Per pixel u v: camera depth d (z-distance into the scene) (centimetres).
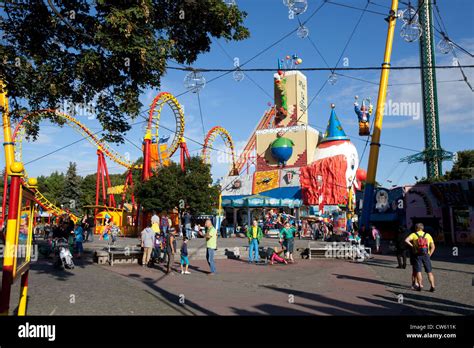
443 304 962
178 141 5147
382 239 3759
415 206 3462
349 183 5669
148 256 1702
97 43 955
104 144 5469
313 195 5556
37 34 954
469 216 3155
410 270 1653
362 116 5519
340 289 1173
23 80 970
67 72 998
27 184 745
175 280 1332
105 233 3919
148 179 4419
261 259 2014
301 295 1065
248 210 4638
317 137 6462
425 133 7381
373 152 2797
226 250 2214
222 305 918
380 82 2798
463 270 1623
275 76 6625
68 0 938
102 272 1485
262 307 900
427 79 7425
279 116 6575
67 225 1952
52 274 1386
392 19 2748
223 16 1034
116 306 877
